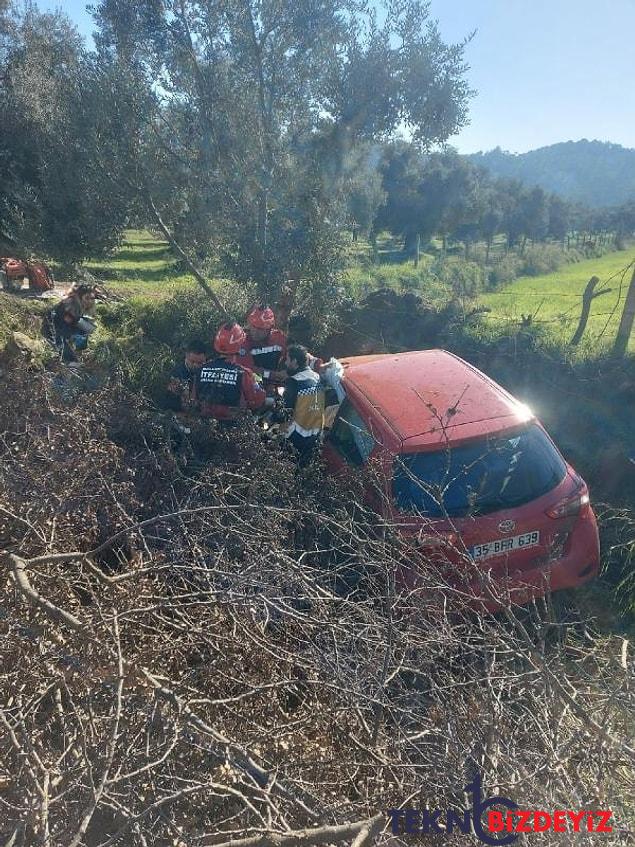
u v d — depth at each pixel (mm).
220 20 6527
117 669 2035
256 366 5855
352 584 3643
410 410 4098
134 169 6734
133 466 4168
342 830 1815
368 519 3779
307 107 6953
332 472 4535
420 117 6848
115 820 1973
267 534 3209
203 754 2234
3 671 2377
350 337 7918
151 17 6469
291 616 2703
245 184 6969
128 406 4895
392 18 6590
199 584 3092
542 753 2295
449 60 6645
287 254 6930
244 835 2129
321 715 2500
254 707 2564
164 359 6953
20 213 8586
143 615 2664
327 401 4695
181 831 1911
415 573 3201
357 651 2832
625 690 2240
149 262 21250
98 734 2150
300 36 6559
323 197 6992
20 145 11641
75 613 2727
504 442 3846
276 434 4715
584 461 5422
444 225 42344
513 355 6781
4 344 6133
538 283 24062
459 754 2180
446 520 3490
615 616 3951
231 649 2715
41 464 3725
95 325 7410
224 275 7523
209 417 4980
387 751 2475
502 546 3521
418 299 8266
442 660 2926
